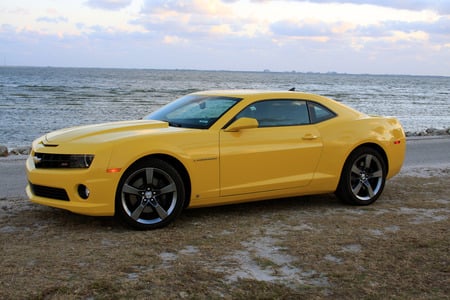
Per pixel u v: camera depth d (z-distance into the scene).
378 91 92.88
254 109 5.88
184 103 6.35
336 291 3.72
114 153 4.97
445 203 6.71
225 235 5.05
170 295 3.53
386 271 4.12
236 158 5.57
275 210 6.18
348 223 5.60
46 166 5.14
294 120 6.12
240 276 3.94
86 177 4.89
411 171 9.38
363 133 6.47
